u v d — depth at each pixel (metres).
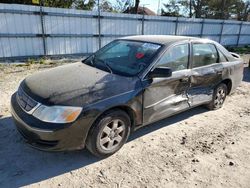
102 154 3.17
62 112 2.71
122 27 13.06
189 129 4.27
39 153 3.26
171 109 3.89
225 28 19.05
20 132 3.00
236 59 5.33
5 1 13.80
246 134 4.22
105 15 12.18
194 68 4.22
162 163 3.22
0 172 2.86
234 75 5.21
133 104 3.25
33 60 10.01
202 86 4.46
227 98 6.19
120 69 3.58
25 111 2.90
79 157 3.23
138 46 3.92
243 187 2.88
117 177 2.90
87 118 2.81
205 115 4.94
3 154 3.20
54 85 3.05
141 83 3.34
